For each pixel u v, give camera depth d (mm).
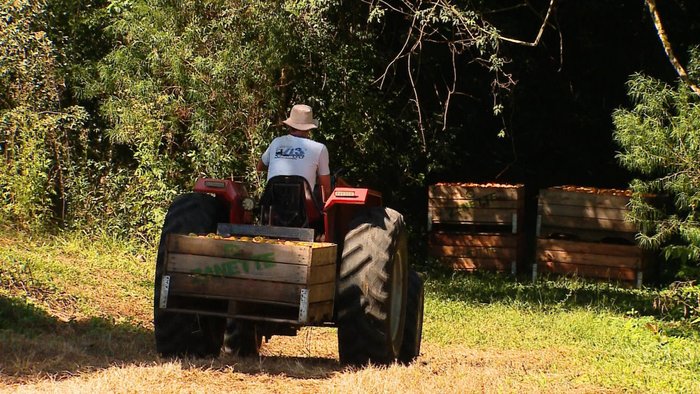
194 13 23234
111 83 24203
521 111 31250
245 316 10969
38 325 13633
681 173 17828
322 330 17094
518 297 22047
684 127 17547
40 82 23906
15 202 22672
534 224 31562
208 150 22906
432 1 24281
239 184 12508
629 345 16453
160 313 11508
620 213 24766
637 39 30938
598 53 31203
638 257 24703
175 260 11141
